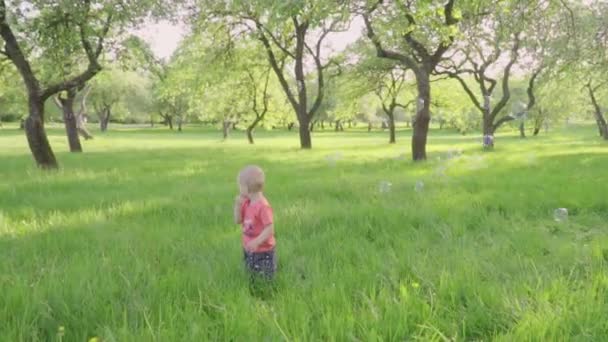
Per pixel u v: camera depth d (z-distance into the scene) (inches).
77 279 174.6
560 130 2706.7
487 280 176.1
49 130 2726.4
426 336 130.3
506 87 1076.5
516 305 148.3
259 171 181.6
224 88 1384.1
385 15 709.3
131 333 132.7
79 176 524.7
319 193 381.4
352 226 267.7
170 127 3479.3
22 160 777.6
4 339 131.5
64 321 144.9
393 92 1454.2
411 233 252.5
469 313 147.9
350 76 1270.9
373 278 176.2
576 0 695.7
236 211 188.9
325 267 194.7
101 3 636.7
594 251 210.7
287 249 222.8
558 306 146.3
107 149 1175.6
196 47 1064.2
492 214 292.4
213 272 187.8
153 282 171.5
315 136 2491.4
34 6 631.8
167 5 687.1
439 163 636.7
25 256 216.2
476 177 461.7
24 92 1126.4
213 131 3277.6
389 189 383.9
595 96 1525.6
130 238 242.4
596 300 155.3
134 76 3016.7
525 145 1186.0
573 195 340.2
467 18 755.4
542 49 739.4
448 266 189.0
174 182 473.7
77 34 673.0
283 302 153.5
